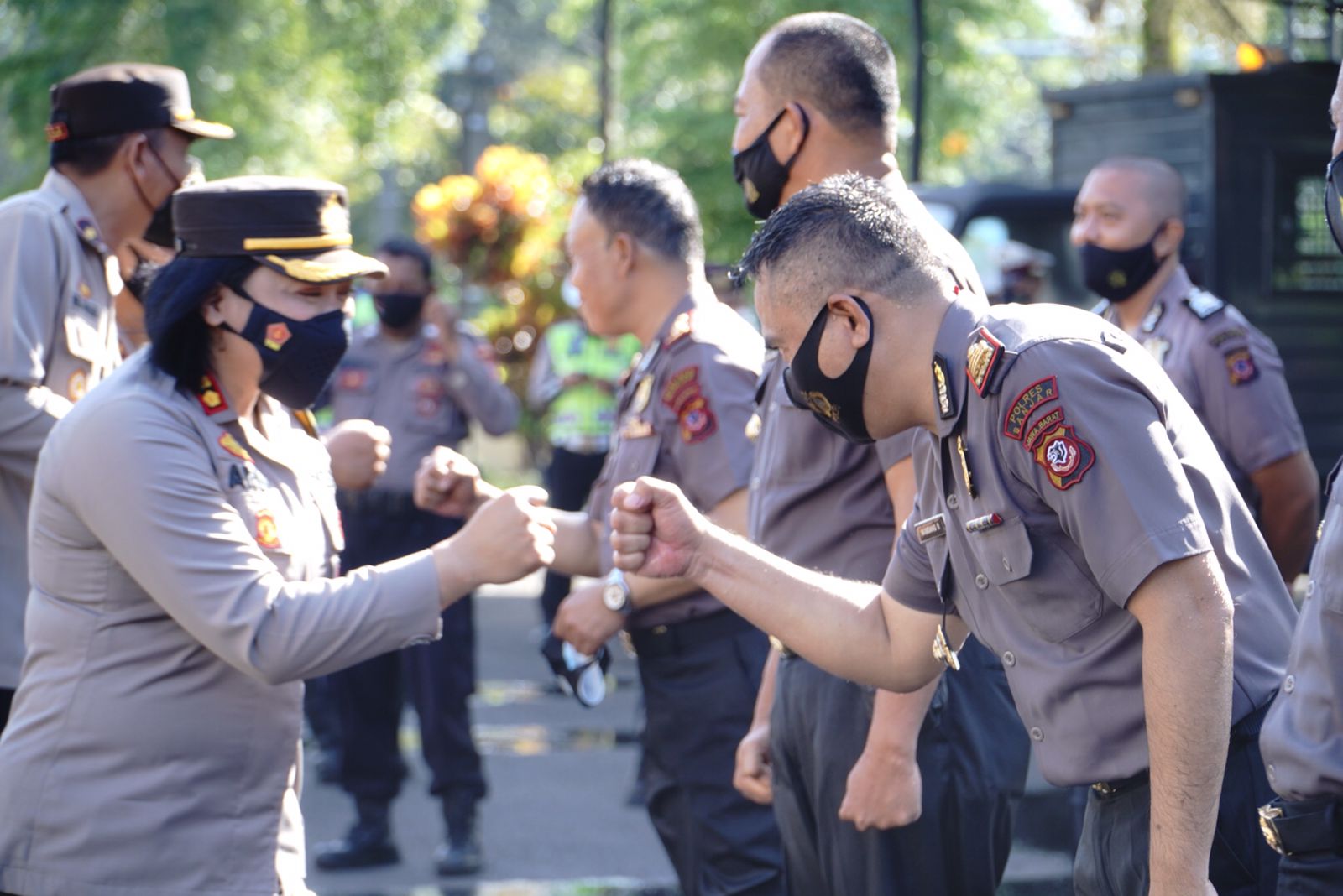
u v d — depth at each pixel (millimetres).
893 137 3184
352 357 5934
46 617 2475
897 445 2910
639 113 15141
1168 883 2055
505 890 5113
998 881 3160
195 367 2482
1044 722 2281
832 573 3064
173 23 11438
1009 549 2186
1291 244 8375
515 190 7133
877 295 2256
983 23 15117
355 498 5664
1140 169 4254
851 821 3068
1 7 10914
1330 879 2301
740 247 14586
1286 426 4004
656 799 3637
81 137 3352
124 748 2412
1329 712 2293
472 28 15711
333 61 13445
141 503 2361
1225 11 11805
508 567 2496
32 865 2420
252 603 2379
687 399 3471
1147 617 2053
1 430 3170
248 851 2475
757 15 15039
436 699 5312
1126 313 4363
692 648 3523
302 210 2492
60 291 3287
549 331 8281
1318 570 2340
